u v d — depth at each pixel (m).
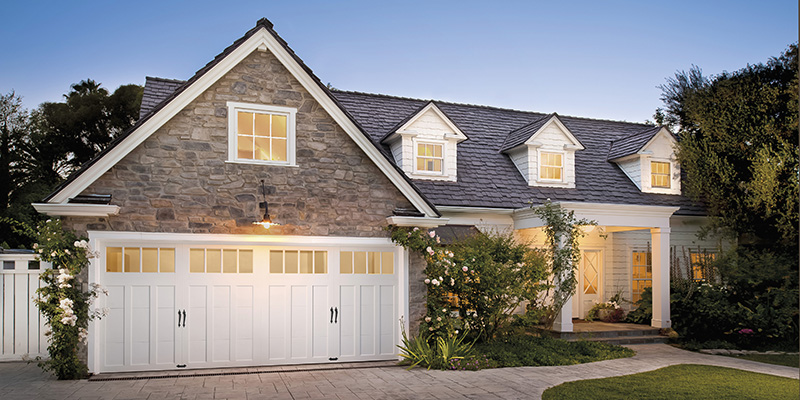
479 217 14.85
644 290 16.09
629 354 12.10
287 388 8.41
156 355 9.50
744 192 16.50
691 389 8.59
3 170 25.69
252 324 10.07
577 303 16.62
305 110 10.46
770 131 15.83
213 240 9.70
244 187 9.98
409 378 9.29
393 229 10.80
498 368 10.38
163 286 9.61
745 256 15.84
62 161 29.47
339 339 10.59
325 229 10.43
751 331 13.52
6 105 28.31
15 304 10.20
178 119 9.72
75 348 8.80
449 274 11.37
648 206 14.35
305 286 10.45
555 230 13.34
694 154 16.61
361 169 10.77
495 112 19.05
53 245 8.54
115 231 9.20
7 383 8.44
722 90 16.75
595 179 16.86
